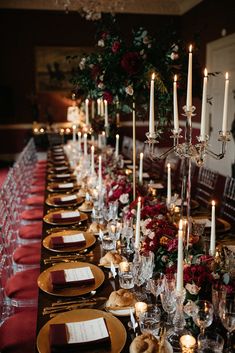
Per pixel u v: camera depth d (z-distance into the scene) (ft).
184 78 8.45
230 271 5.06
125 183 9.59
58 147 23.94
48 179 14.20
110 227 7.50
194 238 5.74
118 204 8.91
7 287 7.56
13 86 29.35
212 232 5.66
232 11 21.79
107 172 12.32
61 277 5.86
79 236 7.61
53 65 29.50
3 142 30.09
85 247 7.26
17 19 28.37
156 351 4.05
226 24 22.65
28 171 18.28
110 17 9.43
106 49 8.84
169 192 8.25
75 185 12.94
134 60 8.09
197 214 9.33
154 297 5.35
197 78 8.75
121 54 8.47
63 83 29.91
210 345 4.12
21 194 14.43
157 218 6.73
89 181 11.85
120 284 5.68
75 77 9.80
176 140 5.82
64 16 28.91
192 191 16.21
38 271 8.11
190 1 27.58
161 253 5.63
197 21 26.94
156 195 10.22
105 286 5.87
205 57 25.75
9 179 11.32
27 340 5.83
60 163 17.79
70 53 29.50
